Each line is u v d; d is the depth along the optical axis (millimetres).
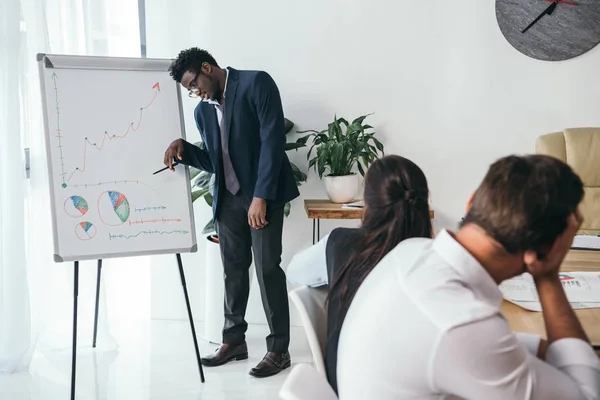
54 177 2613
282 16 3256
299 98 3314
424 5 3186
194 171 3180
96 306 3096
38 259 3145
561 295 1030
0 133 2936
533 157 952
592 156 2795
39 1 3002
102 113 2709
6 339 2969
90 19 3232
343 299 1172
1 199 2951
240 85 2734
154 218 2701
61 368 2984
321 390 1196
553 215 900
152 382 2811
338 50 3256
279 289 2896
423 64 3232
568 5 3111
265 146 2713
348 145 3012
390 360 929
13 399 2666
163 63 2828
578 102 3191
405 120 3283
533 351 1136
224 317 3135
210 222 3168
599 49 3143
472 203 988
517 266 971
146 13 3328
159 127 2775
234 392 2711
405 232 1205
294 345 3234
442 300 914
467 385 874
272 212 2807
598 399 924
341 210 2955
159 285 3572
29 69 3068
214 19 3293
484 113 3240
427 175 3318
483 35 3182
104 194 2654
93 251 2602
